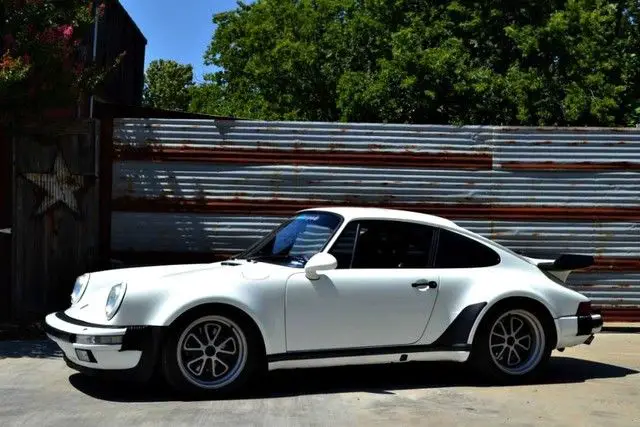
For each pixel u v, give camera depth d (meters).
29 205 8.76
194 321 5.57
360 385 6.37
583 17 16.23
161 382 6.20
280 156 9.13
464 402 5.84
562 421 5.36
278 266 6.00
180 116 9.82
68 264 8.85
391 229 6.37
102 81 9.13
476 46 17.20
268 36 19.84
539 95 15.85
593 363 7.63
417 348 6.16
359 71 17.38
